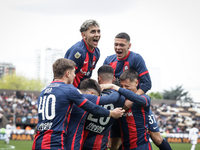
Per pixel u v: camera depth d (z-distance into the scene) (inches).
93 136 148.5
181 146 778.2
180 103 1433.3
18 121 1055.0
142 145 172.7
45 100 129.9
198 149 677.9
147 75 192.2
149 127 192.4
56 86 131.6
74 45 182.7
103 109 135.6
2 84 2102.6
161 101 1435.8
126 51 194.9
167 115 1344.7
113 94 150.2
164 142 197.9
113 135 194.2
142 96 169.3
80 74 185.8
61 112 126.5
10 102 1233.4
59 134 124.1
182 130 1232.8
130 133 173.3
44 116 127.5
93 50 191.6
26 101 1268.5
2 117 1053.8
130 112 170.9
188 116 1359.5
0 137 728.3
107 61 213.3
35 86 2159.2
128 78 171.6
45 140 122.2
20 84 2100.1
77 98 128.6
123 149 179.3
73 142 133.8
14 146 613.0
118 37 192.1
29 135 861.8
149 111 190.2
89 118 144.2
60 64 135.8
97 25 180.5
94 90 149.7
